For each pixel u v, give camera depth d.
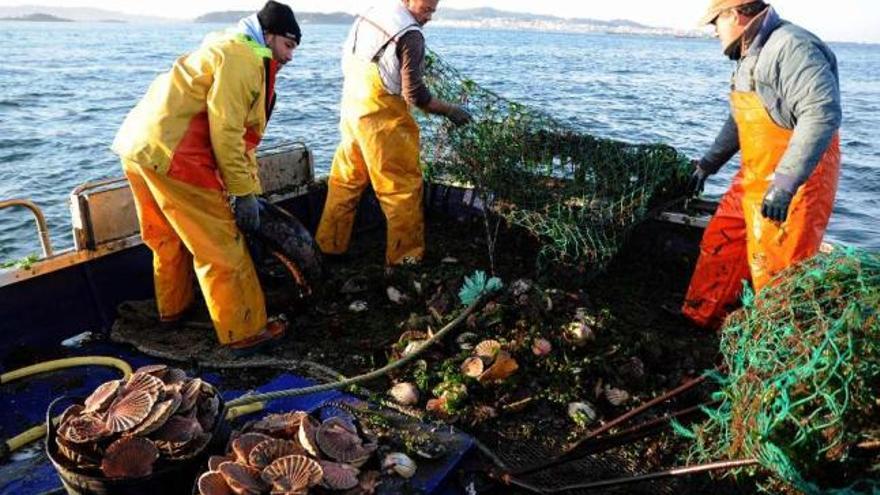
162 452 2.77
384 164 5.00
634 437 3.32
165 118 3.73
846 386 2.44
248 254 4.18
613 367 4.07
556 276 5.04
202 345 4.34
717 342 4.58
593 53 79.31
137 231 4.62
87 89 27.98
